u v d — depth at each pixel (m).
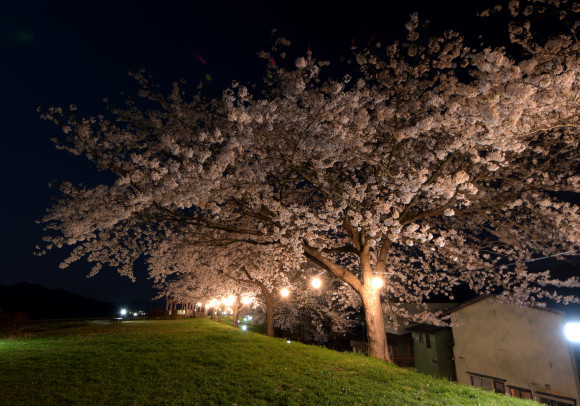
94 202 10.66
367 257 15.69
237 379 10.15
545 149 13.42
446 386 10.49
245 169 11.28
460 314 24.09
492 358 21.72
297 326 42.09
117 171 11.14
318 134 11.34
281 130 11.51
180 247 21.08
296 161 12.16
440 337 25.98
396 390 9.64
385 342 14.76
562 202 12.79
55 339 17.50
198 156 9.62
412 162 13.65
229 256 23.84
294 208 12.20
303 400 8.48
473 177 13.85
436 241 12.45
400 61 12.80
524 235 15.38
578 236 12.63
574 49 8.61
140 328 25.61
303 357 13.84
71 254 12.88
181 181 9.34
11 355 12.73
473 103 8.42
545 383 19.00
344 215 15.12
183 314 57.03
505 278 16.41
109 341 16.44
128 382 9.48
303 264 26.56
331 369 11.97
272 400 8.51
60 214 10.71
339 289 23.91
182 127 12.53
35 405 7.60
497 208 14.55
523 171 14.16
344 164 13.57
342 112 10.84
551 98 8.11
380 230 13.02
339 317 29.78
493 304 22.41
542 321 19.88
